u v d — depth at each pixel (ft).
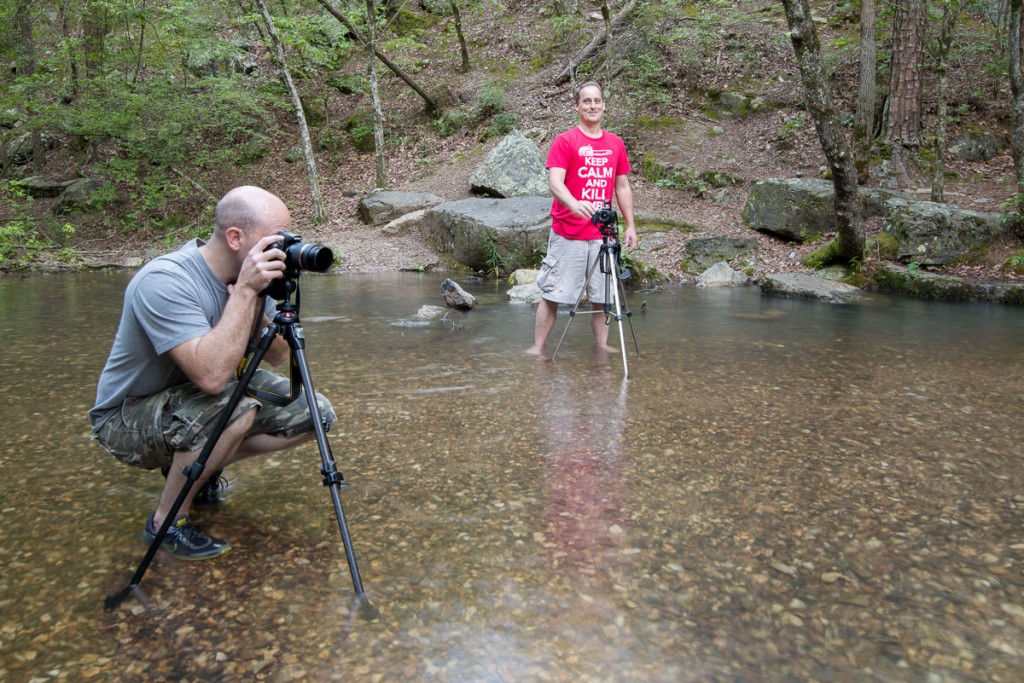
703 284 27.73
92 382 13.88
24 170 47.88
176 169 45.78
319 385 13.44
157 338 6.65
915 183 33.47
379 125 41.91
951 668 5.41
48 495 8.67
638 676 5.32
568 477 9.02
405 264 33.58
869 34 32.68
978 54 38.01
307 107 50.67
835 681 5.27
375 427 11.02
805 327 19.15
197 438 7.01
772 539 7.39
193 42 43.50
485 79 48.70
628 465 9.41
